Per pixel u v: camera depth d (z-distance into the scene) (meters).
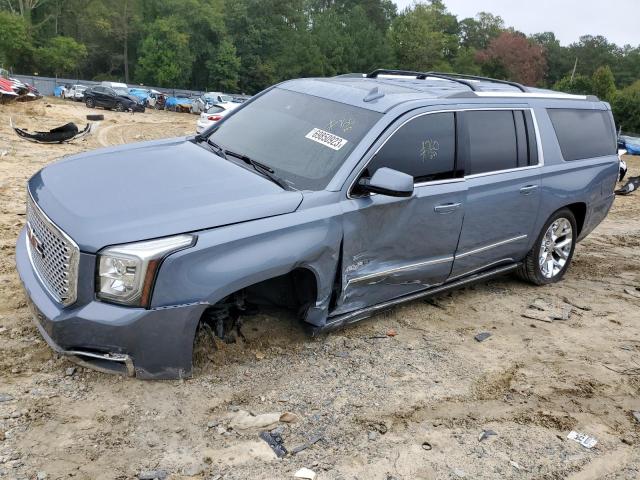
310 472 3.31
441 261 5.21
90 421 3.52
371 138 4.58
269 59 84.38
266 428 3.66
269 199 4.10
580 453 3.77
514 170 5.69
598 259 8.27
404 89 5.33
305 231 4.10
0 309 4.69
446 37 96.88
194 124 32.50
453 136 5.12
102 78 79.44
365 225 4.47
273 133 4.96
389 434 3.75
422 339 5.09
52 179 4.29
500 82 6.44
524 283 6.77
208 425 3.61
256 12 85.00
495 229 5.61
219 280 3.73
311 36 74.31
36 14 76.31
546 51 115.44
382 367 4.54
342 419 3.84
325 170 4.49
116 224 3.65
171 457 3.33
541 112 6.10
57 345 3.72
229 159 4.72
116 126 24.69
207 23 77.75
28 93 28.55
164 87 74.62
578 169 6.41
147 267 3.53
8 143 13.70
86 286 3.60
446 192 4.99
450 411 4.08
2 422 3.43
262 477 3.26
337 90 5.23
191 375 3.88
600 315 6.06
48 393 3.71
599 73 69.12
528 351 5.10
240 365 4.26
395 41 82.31
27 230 4.46
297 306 4.61
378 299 4.90
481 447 3.73
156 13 78.19
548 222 6.33
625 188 15.32
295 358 4.46
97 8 77.38
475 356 4.90
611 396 4.49
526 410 4.19
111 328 3.56
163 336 3.67
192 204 3.91
